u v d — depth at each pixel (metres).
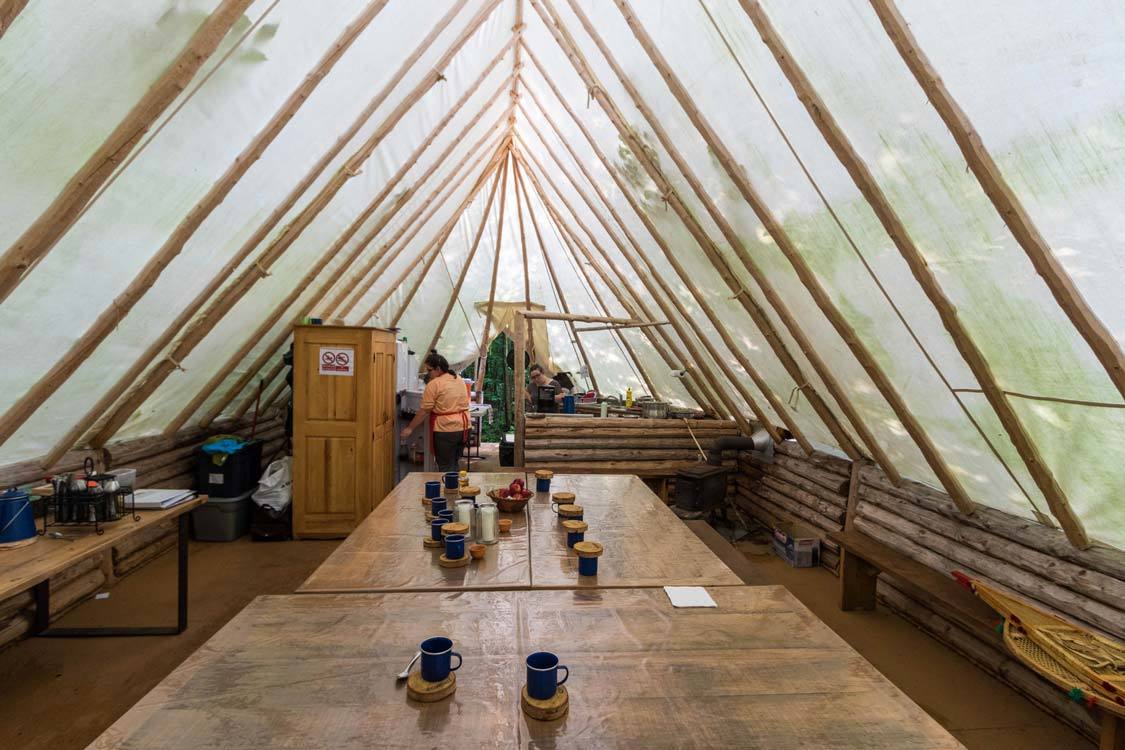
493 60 4.55
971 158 1.97
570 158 5.53
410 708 1.28
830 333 3.42
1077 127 1.72
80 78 1.85
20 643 3.21
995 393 2.50
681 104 3.15
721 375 5.89
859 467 4.44
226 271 3.40
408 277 7.52
